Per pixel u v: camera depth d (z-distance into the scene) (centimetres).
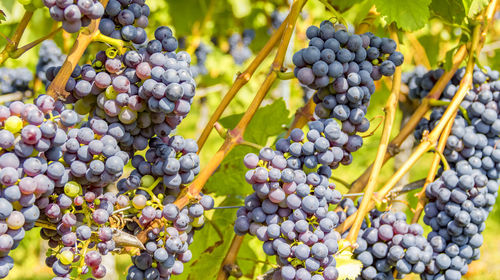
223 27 276
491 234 263
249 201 105
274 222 104
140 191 103
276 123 133
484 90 117
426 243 110
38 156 96
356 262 106
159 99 99
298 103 213
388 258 110
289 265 103
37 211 96
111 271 129
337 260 106
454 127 115
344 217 113
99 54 100
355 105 106
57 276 99
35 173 95
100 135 100
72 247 99
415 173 265
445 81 121
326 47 104
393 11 115
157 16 225
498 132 115
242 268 130
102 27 99
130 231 105
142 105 100
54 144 96
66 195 99
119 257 185
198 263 122
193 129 339
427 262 110
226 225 126
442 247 112
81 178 100
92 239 100
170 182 102
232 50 280
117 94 99
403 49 132
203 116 284
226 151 107
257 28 274
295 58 104
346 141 105
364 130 106
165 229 102
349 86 105
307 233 102
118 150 100
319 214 103
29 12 100
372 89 107
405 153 156
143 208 102
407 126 121
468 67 117
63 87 98
